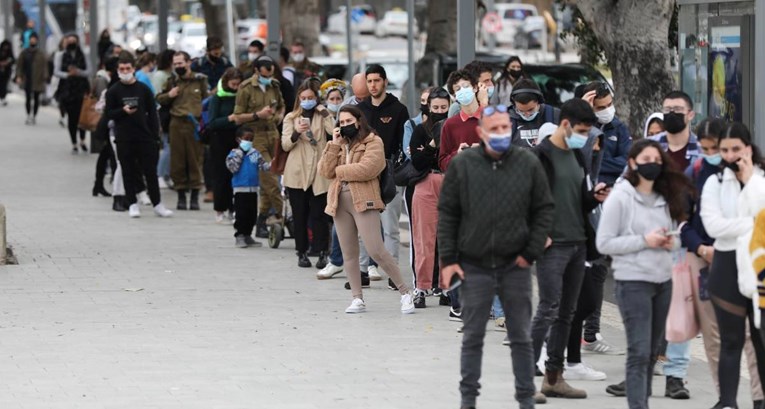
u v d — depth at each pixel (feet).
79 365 82.28
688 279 72.02
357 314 100.12
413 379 79.41
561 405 73.92
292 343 89.56
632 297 67.92
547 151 73.41
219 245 135.23
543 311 73.92
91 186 190.19
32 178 199.31
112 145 164.66
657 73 129.70
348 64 219.82
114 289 109.70
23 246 132.87
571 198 73.41
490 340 90.79
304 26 282.56
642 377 68.18
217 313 100.01
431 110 98.53
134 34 500.33
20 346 87.71
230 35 225.76
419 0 280.92
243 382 78.18
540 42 459.32
